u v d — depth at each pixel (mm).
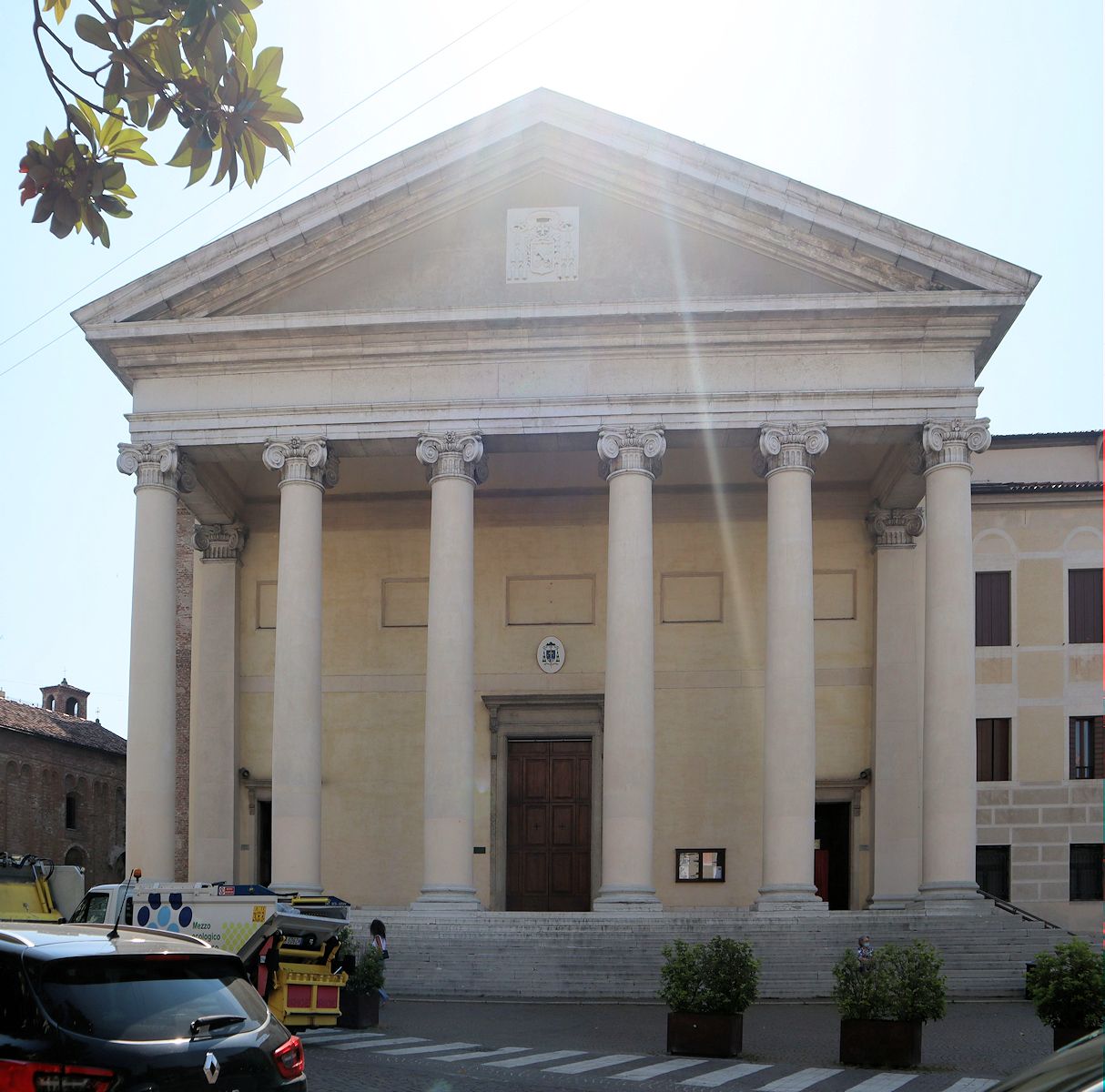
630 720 30328
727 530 37625
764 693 36375
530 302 31703
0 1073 7605
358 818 37062
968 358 31172
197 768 37156
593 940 28234
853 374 31266
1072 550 38156
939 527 30609
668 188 31562
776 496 31016
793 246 31344
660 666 37094
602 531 38125
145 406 32594
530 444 32281
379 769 37250
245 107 6395
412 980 27375
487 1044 20062
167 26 6312
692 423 31219
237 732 37562
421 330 31719
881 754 35625
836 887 36719
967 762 29766
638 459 31219
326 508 38844
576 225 32094
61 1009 7852
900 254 30703
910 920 28328
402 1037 20641
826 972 26844
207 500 36812
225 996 8617
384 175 31672
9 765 54125
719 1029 18828
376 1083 15539
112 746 61438
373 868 36719
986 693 37719
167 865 30812
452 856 30250
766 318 31031
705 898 35812
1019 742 37500
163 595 31766
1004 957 27312
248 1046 8359
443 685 30828
